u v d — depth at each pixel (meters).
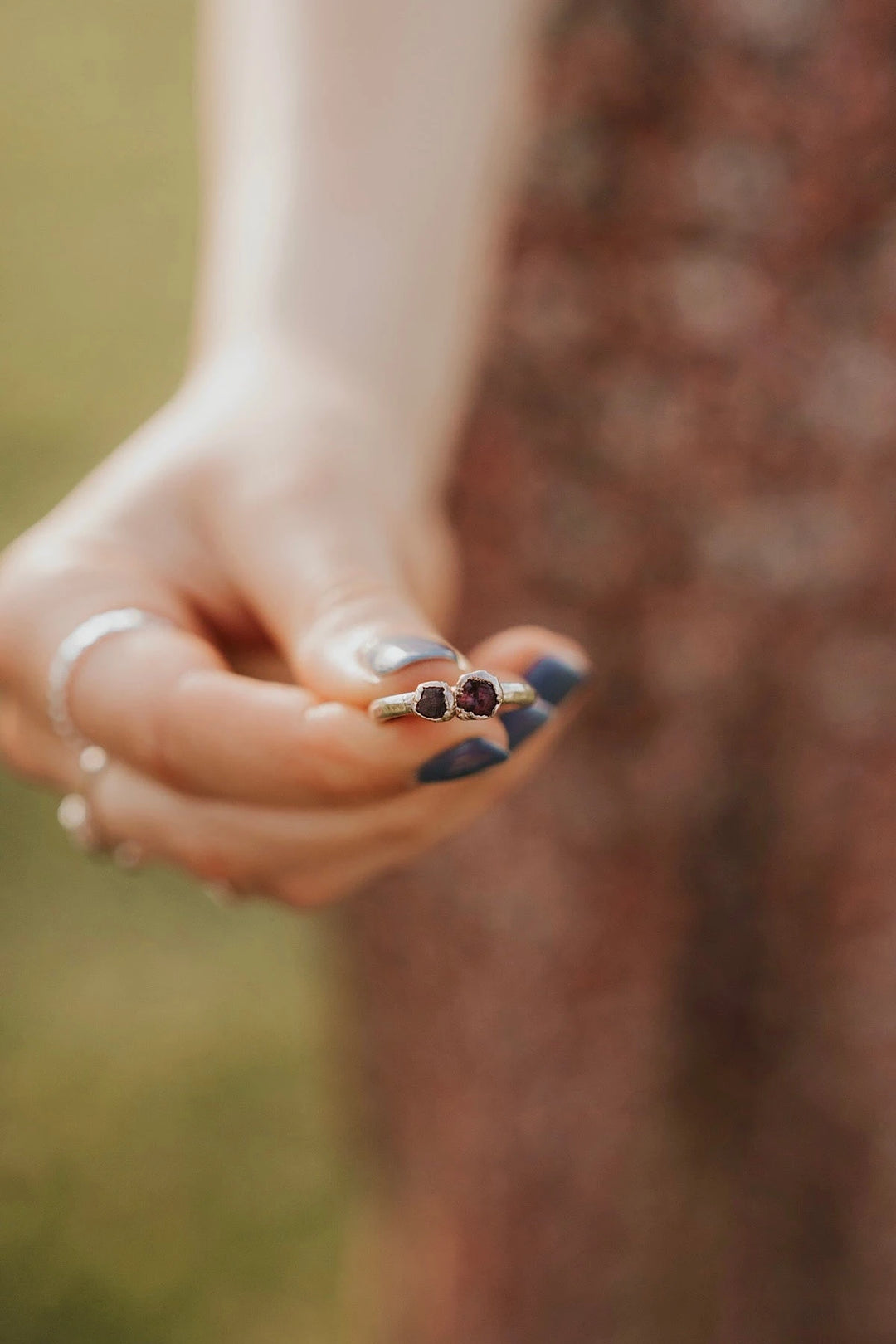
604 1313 0.53
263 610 0.31
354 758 0.28
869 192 0.41
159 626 0.31
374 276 0.34
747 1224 0.55
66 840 1.01
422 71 0.35
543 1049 0.49
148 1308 0.71
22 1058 0.84
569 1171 0.51
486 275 0.37
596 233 0.42
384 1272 0.59
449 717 0.28
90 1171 0.78
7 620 0.31
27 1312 0.71
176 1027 0.87
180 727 0.30
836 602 0.44
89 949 0.92
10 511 1.29
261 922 0.96
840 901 0.48
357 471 0.32
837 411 0.43
